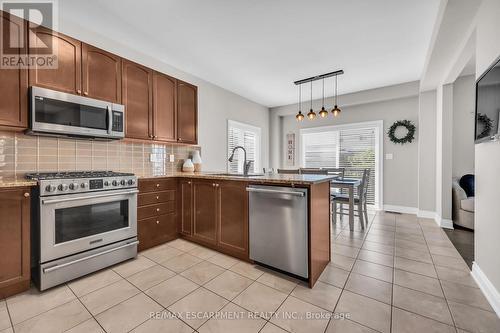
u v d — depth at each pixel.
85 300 1.64
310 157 5.73
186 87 3.37
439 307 1.54
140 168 3.05
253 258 2.17
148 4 2.14
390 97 4.40
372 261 2.27
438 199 3.72
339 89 4.61
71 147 2.43
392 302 1.61
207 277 1.97
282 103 5.68
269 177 2.23
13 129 1.96
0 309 1.53
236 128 4.97
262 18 2.36
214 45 2.91
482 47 1.75
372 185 4.89
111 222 2.19
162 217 2.75
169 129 3.10
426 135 4.04
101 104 2.33
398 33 2.62
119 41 2.81
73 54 2.20
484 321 1.40
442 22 2.12
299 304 1.59
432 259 2.31
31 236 1.91
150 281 1.90
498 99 1.47
